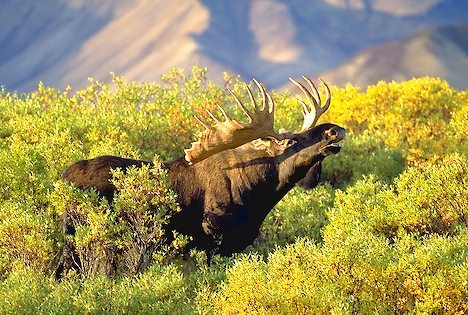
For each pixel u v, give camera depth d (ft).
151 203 138.00
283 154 144.56
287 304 110.11
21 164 153.38
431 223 140.56
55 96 213.05
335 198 154.81
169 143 179.52
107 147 163.12
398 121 210.38
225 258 136.05
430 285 109.91
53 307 112.06
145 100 202.49
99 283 119.03
